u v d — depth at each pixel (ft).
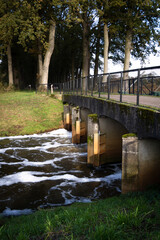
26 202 26.78
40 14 100.78
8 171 37.14
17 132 63.77
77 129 56.44
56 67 192.44
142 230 10.99
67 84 76.13
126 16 84.12
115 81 31.32
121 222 11.73
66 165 40.68
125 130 41.57
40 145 53.78
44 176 35.29
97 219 13.10
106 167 40.19
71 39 145.79
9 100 88.38
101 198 27.89
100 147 39.50
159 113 17.81
